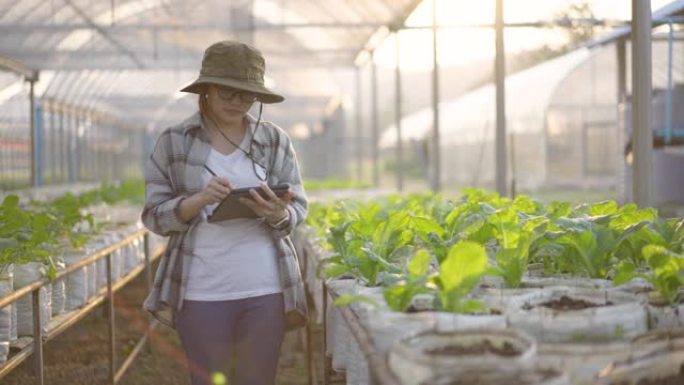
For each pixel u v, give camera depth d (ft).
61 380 18.98
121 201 39.63
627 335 7.87
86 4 36.47
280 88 70.33
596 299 9.04
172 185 10.71
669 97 26.53
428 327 7.79
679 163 35.78
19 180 45.21
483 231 11.49
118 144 83.56
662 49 35.42
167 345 22.63
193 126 10.61
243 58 10.06
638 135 15.74
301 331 21.59
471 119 51.39
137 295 30.07
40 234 14.69
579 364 7.02
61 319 15.21
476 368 6.31
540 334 7.79
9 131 43.11
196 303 10.46
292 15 39.99
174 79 63.57
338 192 43.65
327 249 14.99
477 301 8.15
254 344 10.65
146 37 43.06
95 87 61.77
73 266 15.08
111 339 18.31
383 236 11.63
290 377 18.86
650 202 15.74
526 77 43.55
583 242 10.85
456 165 58.23
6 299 11.59
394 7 36.06
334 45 48.24
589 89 36.40
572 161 37.35
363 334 8.10
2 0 34.76
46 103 52.47
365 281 10.91
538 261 12.10
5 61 39.65
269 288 10.68
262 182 10.78
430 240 11.73
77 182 62.59
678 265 8.90
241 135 10.86
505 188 22.67
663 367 7.15
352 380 9.93
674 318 8.57
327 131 92.58
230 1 37.93
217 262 10.46
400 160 45.24
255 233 10.68
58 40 41.60
